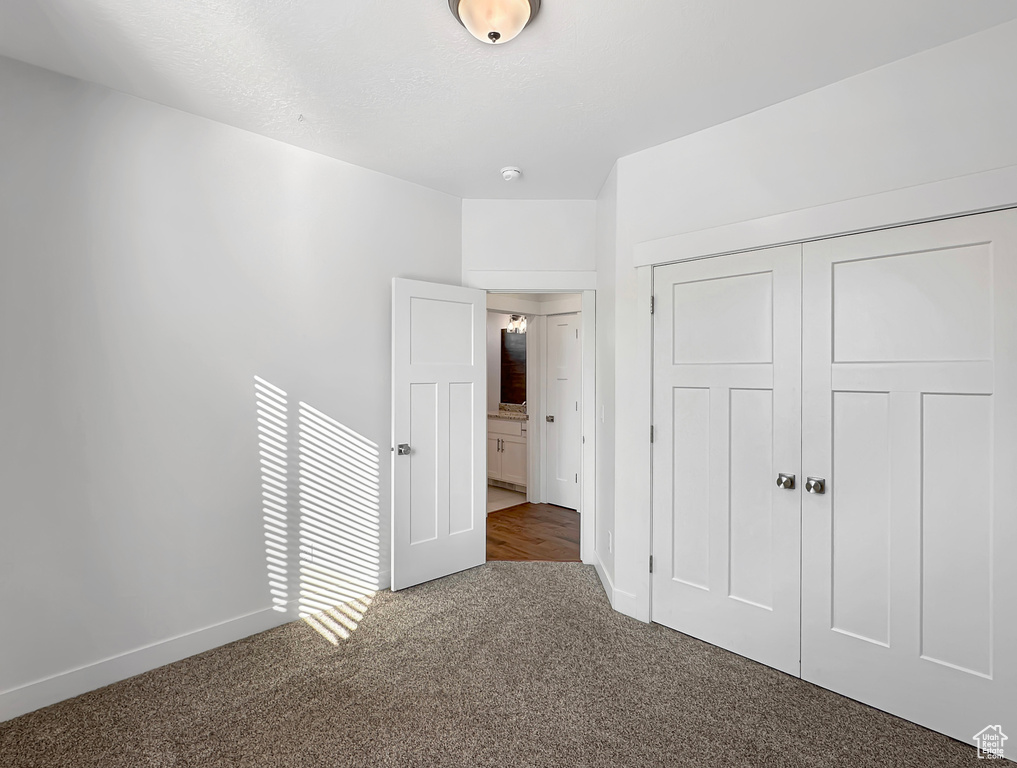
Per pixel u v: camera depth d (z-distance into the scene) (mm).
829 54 1968
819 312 2207
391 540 3229
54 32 1836
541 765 1749
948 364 1899
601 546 3406
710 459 2561
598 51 1960
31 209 2029
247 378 2633
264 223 2691
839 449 2162
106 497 2211
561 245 3639
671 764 1758
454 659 2418
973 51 1841
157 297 2342
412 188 3355
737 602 2467
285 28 1825
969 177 1830
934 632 1938
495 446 6078
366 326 3137
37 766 1740
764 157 2365
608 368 3186
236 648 2518
